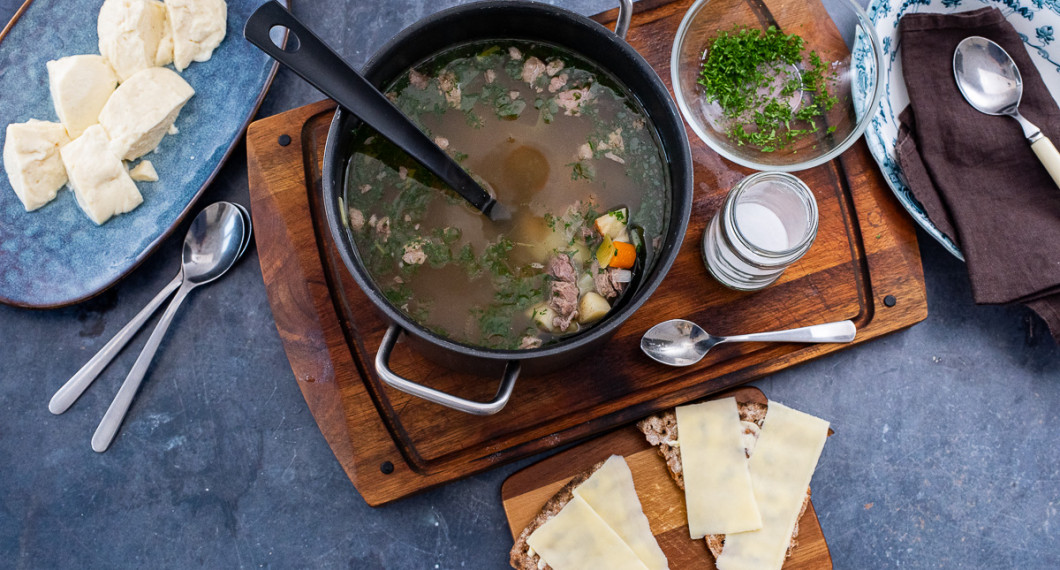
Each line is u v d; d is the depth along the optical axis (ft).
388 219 2.08
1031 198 2.38
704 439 2.38
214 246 2.55
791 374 2.53
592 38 2.07
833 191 2.41
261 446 2.55
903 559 2.51
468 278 2.07
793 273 2.38
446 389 2.35
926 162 2.40
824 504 2.51
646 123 2.13
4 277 2.47
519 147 2.12
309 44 1.85
